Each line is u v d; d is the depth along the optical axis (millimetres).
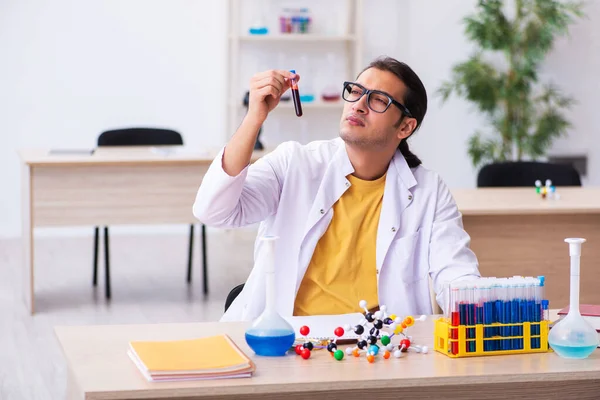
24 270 4770
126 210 4582
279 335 1780
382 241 2277
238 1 6730
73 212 4527
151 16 6742
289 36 6652
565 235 3785
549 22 6520
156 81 6809
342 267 2264
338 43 6938
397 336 1966
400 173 2328
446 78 7020
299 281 2254
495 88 6559
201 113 6895
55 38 6617
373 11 6938
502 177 4418
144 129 5191
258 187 2285
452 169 7098
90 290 5105
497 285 1834
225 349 1745
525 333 1844
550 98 6984
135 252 6246
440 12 6980
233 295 2498
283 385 1615
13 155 6652
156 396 1564
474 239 3729
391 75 2215
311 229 2264
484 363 1768
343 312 2240
